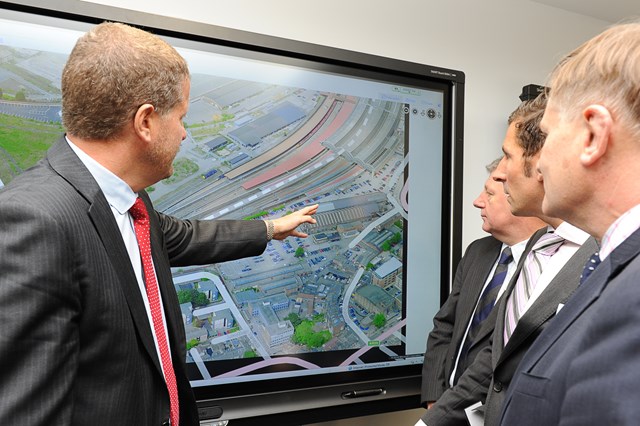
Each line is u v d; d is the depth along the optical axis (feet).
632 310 1.85
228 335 5.81
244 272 5.93
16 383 2.39
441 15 8.18
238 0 6.63
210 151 5.78
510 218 5.29
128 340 2.89
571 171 2.34
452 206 7.13
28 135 5.00
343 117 6.51
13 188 2.76
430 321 7.08
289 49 6.05
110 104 2.90
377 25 7.60
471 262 6.04
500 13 8.79
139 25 5.26
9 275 2.45
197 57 5.67
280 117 6.15
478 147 8.56
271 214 6.13
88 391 2.76
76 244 2.70
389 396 6.62
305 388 6.15
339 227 6.50
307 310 6.27
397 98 6.86
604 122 2.17
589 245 3.84
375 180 6.73
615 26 2.39
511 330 4.31
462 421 4.54
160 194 5.55
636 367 1.76
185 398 3.57
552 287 3.84
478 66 8.54
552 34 9.35
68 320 2.60
